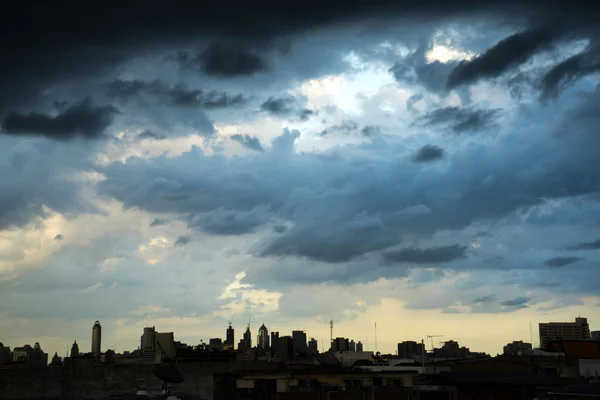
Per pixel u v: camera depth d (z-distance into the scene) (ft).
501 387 269.23
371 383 251.19
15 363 338.34
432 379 281.13
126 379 255.09
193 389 266.57
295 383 244.01
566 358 348.38
